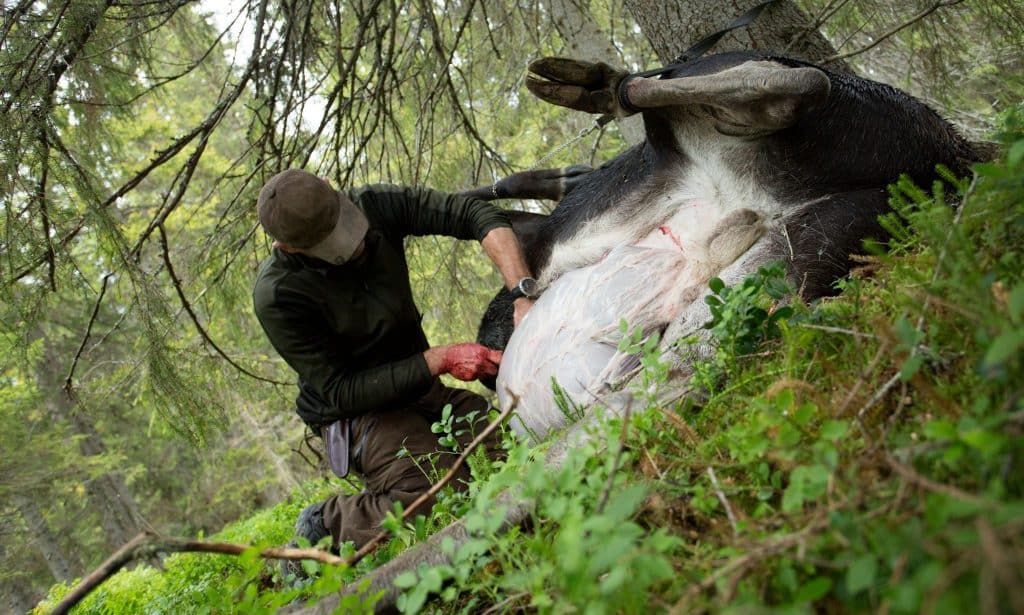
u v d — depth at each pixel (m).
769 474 1.88
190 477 18.00
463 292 6.76
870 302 2.38
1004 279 1.78
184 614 3.46
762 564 1.54
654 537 1.59
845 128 3.20
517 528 2.09
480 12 7.58
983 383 1.64
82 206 4.78
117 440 16.00
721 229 3.25
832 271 3.13
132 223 12.40
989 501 1.20
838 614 1.46
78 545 17.33
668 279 3.27
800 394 2.00
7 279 4.50
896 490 1.52
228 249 5.64
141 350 5.46
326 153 6.08
